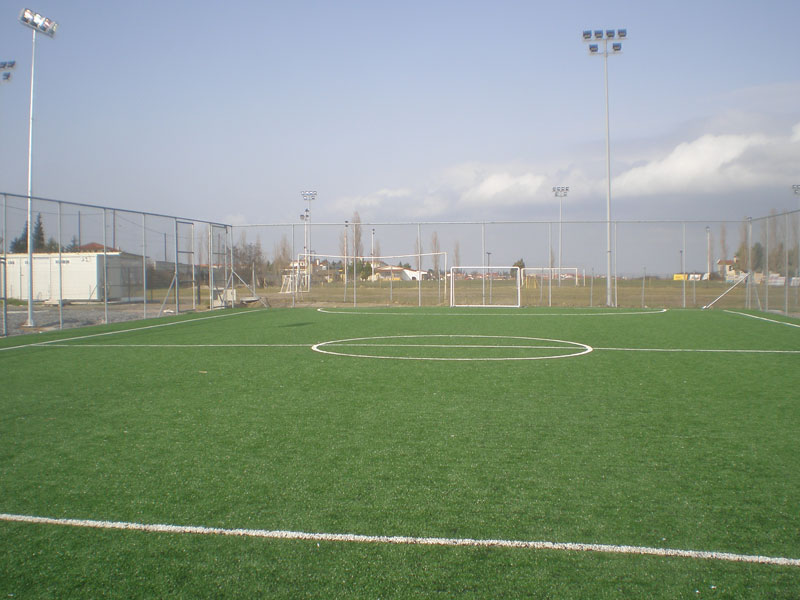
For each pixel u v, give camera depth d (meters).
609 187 25.67
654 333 15.07
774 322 18.16
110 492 4.14
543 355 11.06
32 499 4.02
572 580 2.95
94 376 8.94
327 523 3.61
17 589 2.90
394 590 2.86
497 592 2.84
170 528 3.55
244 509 3.82
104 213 18.53
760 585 2.91
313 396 7.39
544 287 30.59
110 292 24.73
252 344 12.98
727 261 25.39
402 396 7.37
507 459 4.83
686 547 3.29
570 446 5.20
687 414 6.39
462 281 29.75
